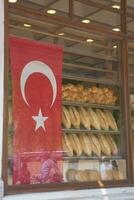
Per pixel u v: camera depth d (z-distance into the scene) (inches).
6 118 143.4
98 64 178.1
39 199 146.4
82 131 171.6
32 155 151.1
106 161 173.6
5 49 147.0
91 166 169.2
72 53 169.9
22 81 152.2
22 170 147.0
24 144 149.3
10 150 144.6
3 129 141.7
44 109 158.2
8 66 147.4
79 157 166.6
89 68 175.6
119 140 178.1
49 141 157.9
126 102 180.1
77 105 172.4
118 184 170.2
